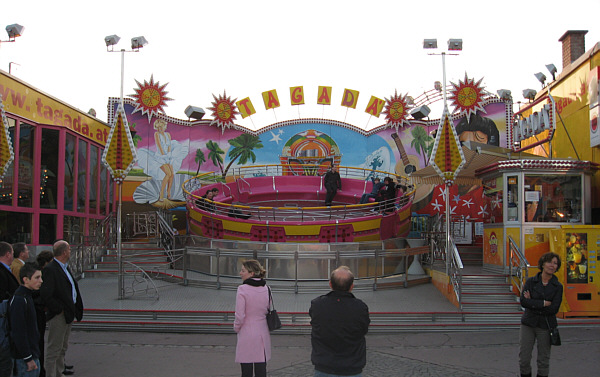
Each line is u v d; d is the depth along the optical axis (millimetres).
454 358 8953
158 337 10508
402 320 11609
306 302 12805
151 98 24641
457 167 14094
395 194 20656
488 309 12359
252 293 6156
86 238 18141
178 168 24844
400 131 25328
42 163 16375
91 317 11344
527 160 14039
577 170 14172
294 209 18094
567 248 12391
